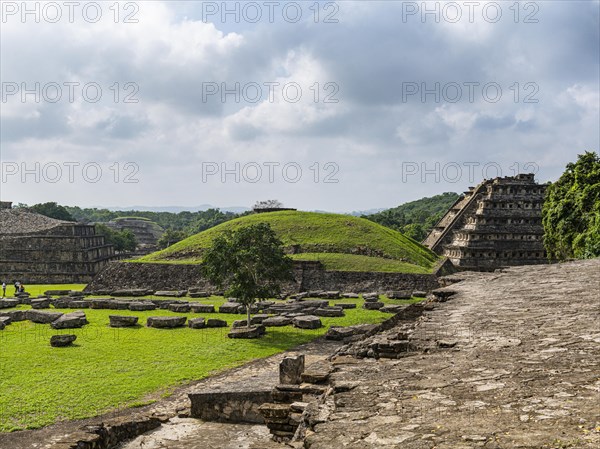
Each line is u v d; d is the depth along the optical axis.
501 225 93.06
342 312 45.56
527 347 10.19
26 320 43.62
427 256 87.00
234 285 38.50
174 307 49.56
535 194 93.75
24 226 103.44
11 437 17.75
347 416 6.76
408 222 176.62
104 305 51.94
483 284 21.75
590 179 58.28
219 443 14.55
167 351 31.72
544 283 20.41
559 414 6.38
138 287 68.38
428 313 15.29
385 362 9.79
